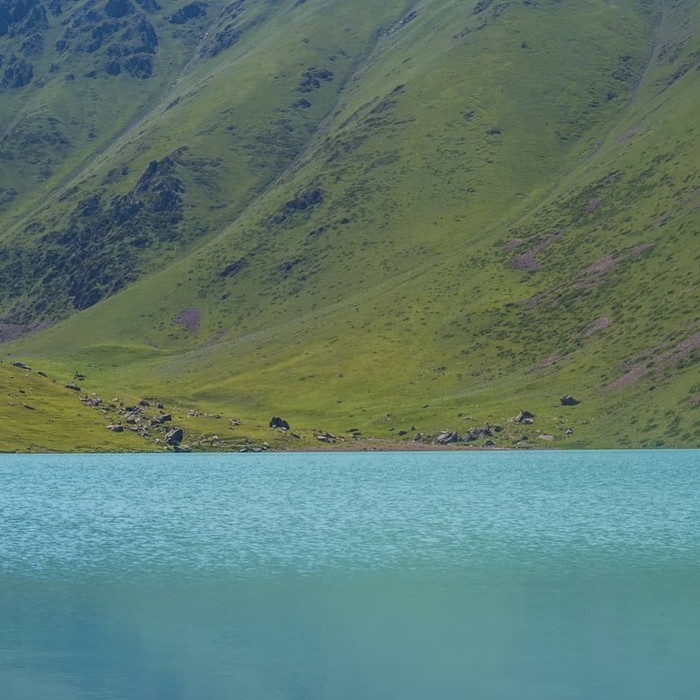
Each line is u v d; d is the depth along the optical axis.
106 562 49.81
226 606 39.88
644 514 68.19
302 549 53.66
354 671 31.12
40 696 28.86
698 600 40.47
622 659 32.28
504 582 44.22
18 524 65.12
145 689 29.45
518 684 29.88
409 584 43.97
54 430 140.62
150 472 110.19
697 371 140.25
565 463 114.44
